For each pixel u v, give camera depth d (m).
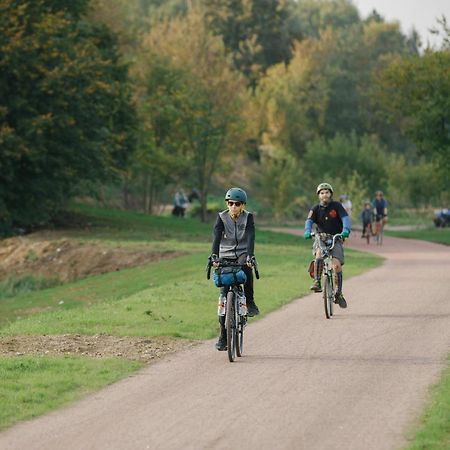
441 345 36.44
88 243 100.94
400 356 34.19
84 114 123.38
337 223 45.44
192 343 38.16
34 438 23.61
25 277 92.62
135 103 145.88
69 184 132.88
